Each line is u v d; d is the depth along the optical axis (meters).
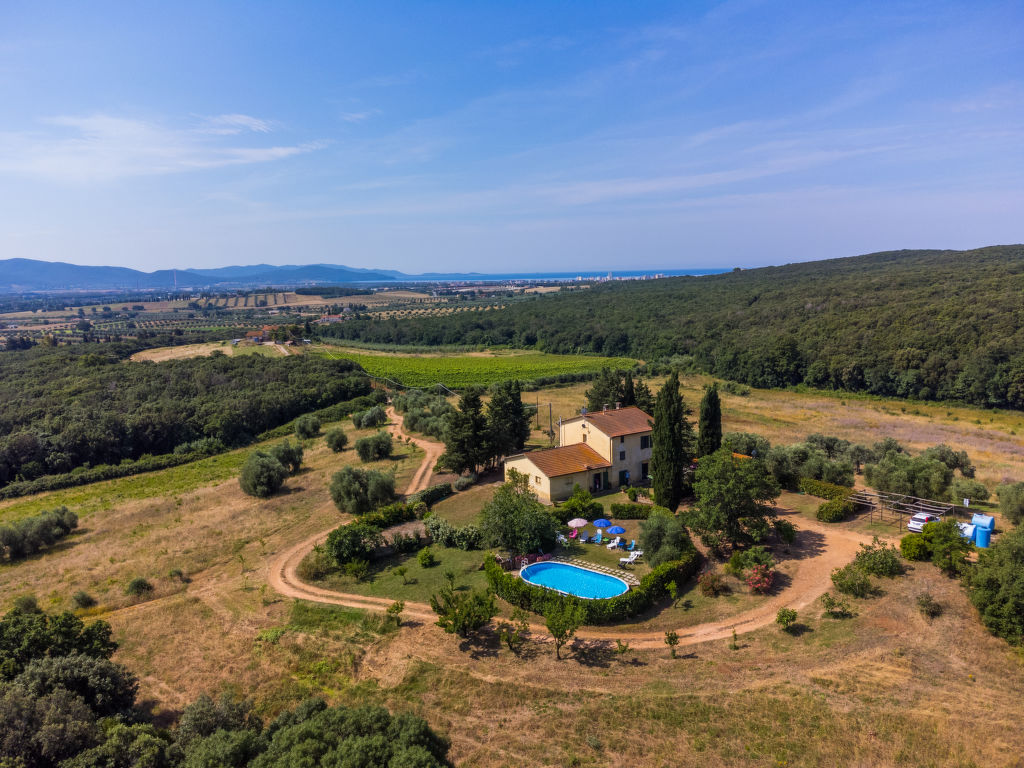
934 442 73.88
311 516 54.72
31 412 87.88
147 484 74.50
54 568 47.06
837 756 21.09
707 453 49.66
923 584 31.83
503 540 39.31
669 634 28.25
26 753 20.61
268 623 34.66
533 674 27.64
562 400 108.00
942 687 24.09
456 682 27.58
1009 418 88.31
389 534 45.97
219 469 79.88
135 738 21.91
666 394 45.62
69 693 24.05
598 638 30.38
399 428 92.12
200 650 32.53
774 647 28.16
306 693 28.14
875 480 48.34
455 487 57.03
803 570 35.66
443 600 34.09
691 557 36.28
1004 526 39.88
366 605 35.78
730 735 22.59
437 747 21.33
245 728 24.36
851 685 24.69
